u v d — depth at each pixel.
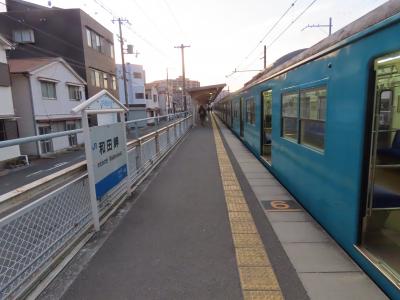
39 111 18.36
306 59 3.96
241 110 13.20
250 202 4.66
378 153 3.68
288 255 2.97
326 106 3.35
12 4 27.41
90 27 25.28
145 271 2.75
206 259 2.94
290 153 4.99
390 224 3.11
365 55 2.51
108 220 4.01
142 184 5.89
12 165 13.59
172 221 3.94
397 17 2.05
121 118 4.84
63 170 3.13
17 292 2.33
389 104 3.86
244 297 2.35
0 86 15.12
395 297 2.19
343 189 2.97
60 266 2.82
